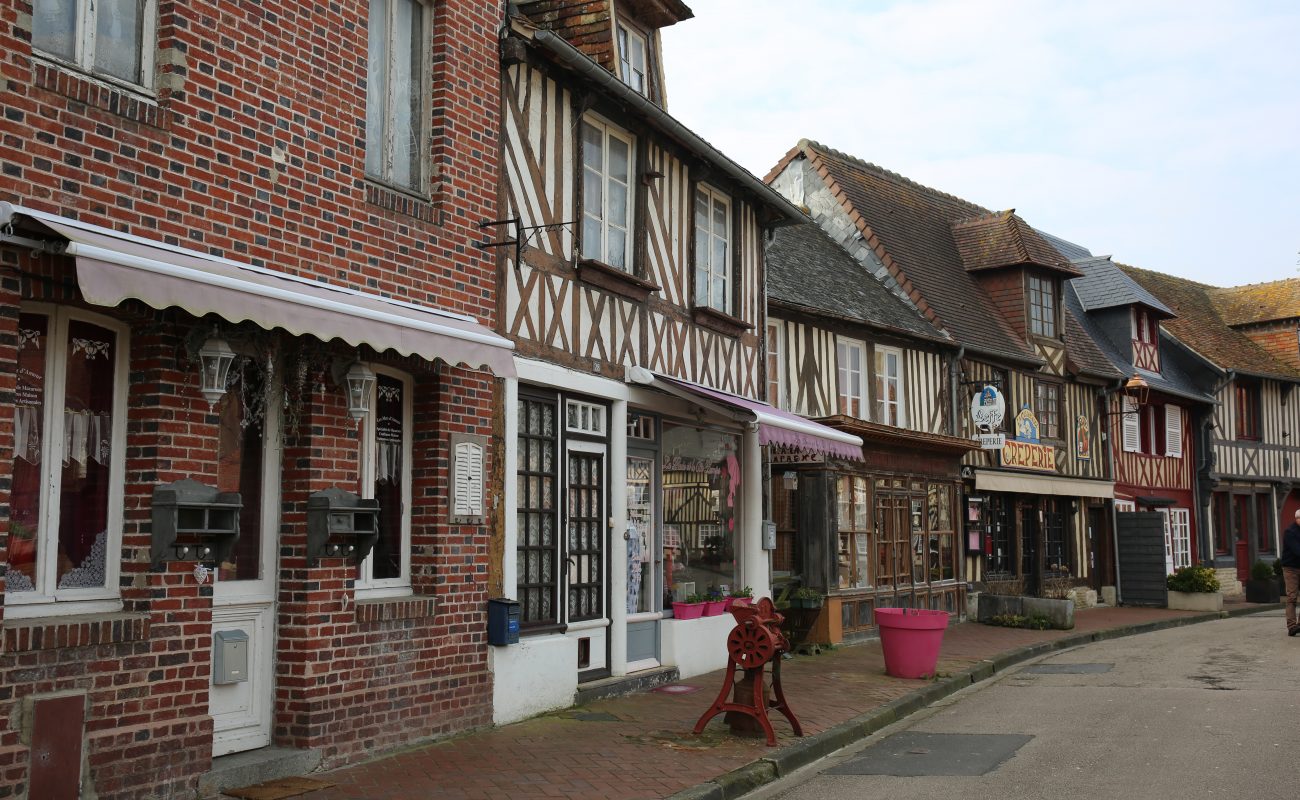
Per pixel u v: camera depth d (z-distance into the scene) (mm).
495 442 8125
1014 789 6461
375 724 6883
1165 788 6391
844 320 15180
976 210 24328
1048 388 21109
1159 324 26984
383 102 7492
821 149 20609
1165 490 24828
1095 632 16188
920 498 16500
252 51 6262
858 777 6961
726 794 6430
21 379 5332
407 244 7363
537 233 8758
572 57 8688
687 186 11266
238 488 6438
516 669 8164
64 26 5402
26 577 5273
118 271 4668
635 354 10133
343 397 6805
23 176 5008
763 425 9711
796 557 14016
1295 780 6504
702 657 10953
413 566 7527
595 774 6582
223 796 5805
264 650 6480
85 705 5184
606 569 9648
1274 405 28750
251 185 6215
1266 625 17094
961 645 14164
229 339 6152
